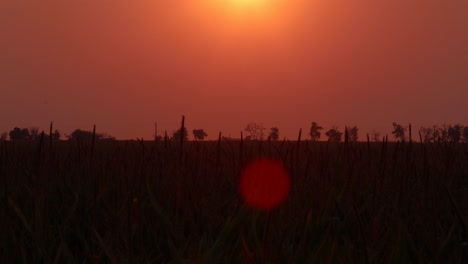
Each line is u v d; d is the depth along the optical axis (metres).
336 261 5.72
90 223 7.30
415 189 8.00
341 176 9.31
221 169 9.29
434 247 6.27
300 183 8.78
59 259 6.10
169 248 6.61
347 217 6.95
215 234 7.01
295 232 6.82
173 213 7.43
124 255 5.84
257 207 7.04
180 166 8.46
